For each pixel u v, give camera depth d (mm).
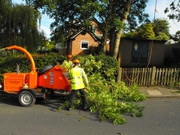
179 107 7477
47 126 5465
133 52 20938
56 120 5969
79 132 5082
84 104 7039
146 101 8344
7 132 5023
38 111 6844
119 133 5051
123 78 10531
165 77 10812
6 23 20859
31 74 7500
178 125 5680
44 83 7531
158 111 6969
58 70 7395
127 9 11977
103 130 5238
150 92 9531
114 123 5723
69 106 6949
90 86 7957
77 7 10141
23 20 21172
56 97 8641
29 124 5598
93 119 6125
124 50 20766
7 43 20828
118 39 12219
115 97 8383
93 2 9570
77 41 26797
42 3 9742
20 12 20984
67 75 7141
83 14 10133
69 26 12953
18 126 5438
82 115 6477
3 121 5812
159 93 9367
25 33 21578
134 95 8391
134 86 9078
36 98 7848
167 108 7324
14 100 8375
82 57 9555
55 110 6984
